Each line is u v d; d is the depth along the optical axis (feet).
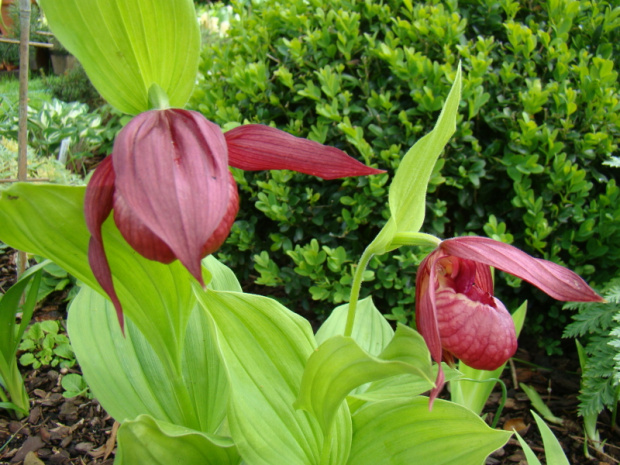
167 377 0.86
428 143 0.64
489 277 0.77
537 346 1.55
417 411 0.75
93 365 0.84
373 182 1.34
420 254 1.37
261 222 1.59
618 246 1.37
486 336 0.69
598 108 1.38
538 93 1.33
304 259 1.41
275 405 0.74
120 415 0.81
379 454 0.76
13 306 1.04
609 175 1.49
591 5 1.54
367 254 0.69
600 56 1.52
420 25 1.40
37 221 0.61
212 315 0.73
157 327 0.75
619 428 1.29
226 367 0.68
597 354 1.23
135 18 0.58
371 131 1.43
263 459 0.69
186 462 0.71
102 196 0.57
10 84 3.16
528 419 1.31
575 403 1.35
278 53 1.61
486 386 1.15
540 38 1.46
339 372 0.59
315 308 1.52
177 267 0.68
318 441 0.75
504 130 1.41
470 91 1.34
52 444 1.14
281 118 1.57
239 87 1.52
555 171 1.35
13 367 1.15
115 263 0.67
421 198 0.70
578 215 1.36
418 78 1.39
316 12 1.56
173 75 0.63
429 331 0.64
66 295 1.64
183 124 0.54
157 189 0.50
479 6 1.55
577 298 0.63
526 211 1.43
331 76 1.38
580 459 1.20
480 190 1.45
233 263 1.56
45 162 1.87
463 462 0.71
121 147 0.51
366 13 1.52
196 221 0.49
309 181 1.48
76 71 3.16
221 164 0.53
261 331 0.74
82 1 0.57
